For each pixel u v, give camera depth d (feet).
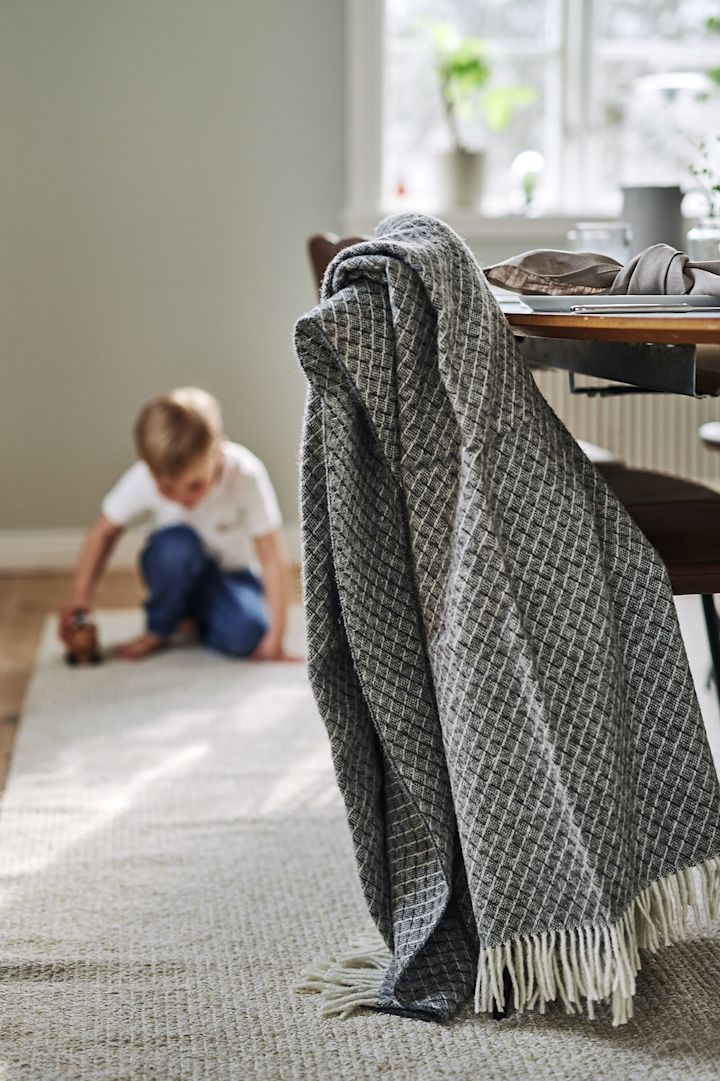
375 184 11.00
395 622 3.89
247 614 8.56
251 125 10.89
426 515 3.79
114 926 4.83
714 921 3.93
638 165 11.64
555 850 3.80
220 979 4.40
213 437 8.11
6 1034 4.07
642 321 3.47
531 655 3.71
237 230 11.03
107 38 10.63
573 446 3.94
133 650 8.63
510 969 3.85
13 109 10.64
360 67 10.80
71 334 11.03
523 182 11.30
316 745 6.89
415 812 4.13
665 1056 3.82
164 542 8.61
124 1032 4.07
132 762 6.64
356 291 3.78
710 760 3.90
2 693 7.91
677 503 5.04
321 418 3.88
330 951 4.58
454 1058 3.86
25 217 10.82
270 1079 3.79
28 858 5.47
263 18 10.74
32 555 11.28
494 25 11.27
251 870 5.31
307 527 3.93
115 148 10.80
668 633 3.89
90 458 11.23
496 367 3.79
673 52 11.47
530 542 3.78
